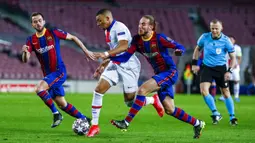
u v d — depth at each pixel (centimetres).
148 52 2955
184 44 13112
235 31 13625
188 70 10788
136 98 2916
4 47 11662
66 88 10631
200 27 13612
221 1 14138
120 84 10644
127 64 3206
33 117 4453
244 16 14038
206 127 3822
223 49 4159
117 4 13662
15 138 2911
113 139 2894
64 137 2975
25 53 3262
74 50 12131
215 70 4191
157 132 3403
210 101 4109
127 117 2920
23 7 12706
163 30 13338
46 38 3306
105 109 5656
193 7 13938
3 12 12469
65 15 13038
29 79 10525
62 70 3362
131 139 2911
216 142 2823
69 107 3394
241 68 11681
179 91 11069
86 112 5234
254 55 11781
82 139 2872
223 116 4947
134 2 13750
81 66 11706
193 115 5041
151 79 2931
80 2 13438
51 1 13212
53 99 3388
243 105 6819
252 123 4203
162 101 2962
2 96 8088
